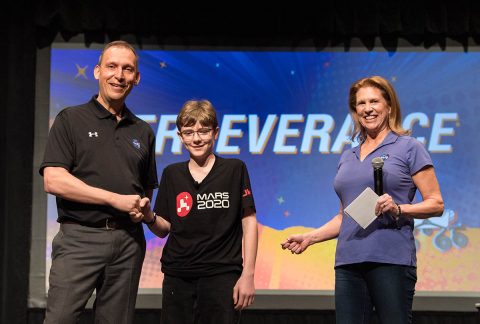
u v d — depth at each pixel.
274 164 4.26
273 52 4.34
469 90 4.29
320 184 4.24
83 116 2.40
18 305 4.12
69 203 2.33
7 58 4.30
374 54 4.33
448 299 4.10
